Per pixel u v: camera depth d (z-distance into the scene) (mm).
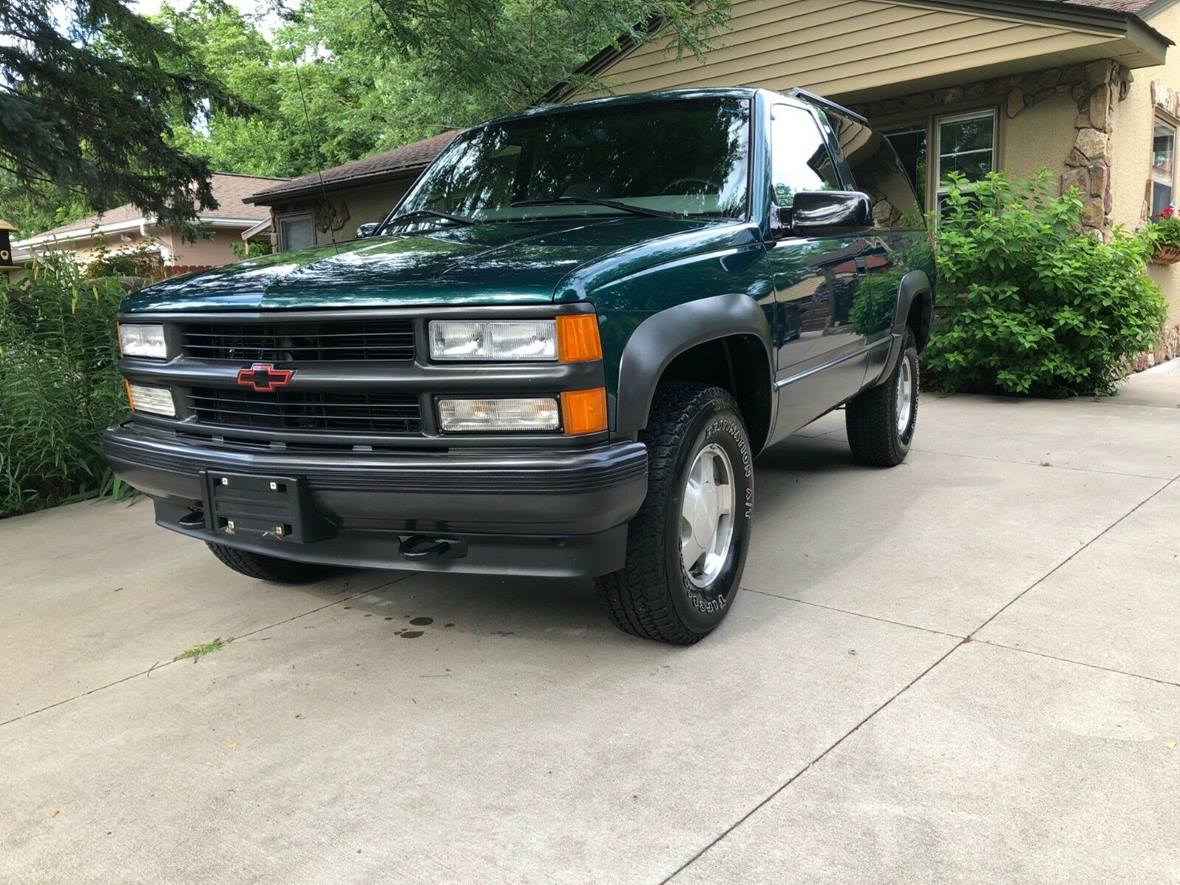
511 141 4113
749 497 3322
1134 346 7730
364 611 3559
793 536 4203
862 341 4453
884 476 5250
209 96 9070
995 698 2652
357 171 14594
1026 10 7910
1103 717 2533
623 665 2973
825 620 3256
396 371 2604
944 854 2000
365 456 2666
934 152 9422
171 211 9422
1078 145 8391
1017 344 7656
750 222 3416
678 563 2893
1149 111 9414
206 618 3562
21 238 23438
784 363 3529
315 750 2539
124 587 3971
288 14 8633
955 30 8430
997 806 2158
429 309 2545
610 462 2504
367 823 2201
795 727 2539
